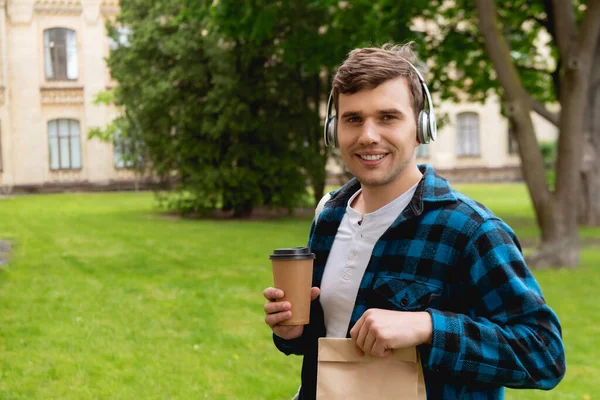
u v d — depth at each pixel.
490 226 1.58
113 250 12.00
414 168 1.71
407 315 1.49
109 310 7.19
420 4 13.05
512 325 1.51
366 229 1.70
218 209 21.73
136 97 19.52
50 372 5.10
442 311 1.50
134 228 15.91
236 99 17.98
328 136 1.80
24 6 32.84
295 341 1.81
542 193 10.04
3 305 7.37
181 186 19.45
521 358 1.46
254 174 18.88
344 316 1.70
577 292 8.20
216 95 18.02
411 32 13.98
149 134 19.47
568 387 4.80
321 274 1.79
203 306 7.40
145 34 18.55
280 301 1.64
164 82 18.28
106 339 6.06
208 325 6.60
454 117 39.44
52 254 11.44
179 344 5.93
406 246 1.62
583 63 9.65
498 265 1.53
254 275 9.45
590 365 5.31
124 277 9.25
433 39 15.97
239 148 18.69
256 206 19.98
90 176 33.81
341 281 1.71
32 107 33.12
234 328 6.50
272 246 12.64
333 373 1.57
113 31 20.45
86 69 33.75
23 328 6.37
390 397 1.52
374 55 1.65
